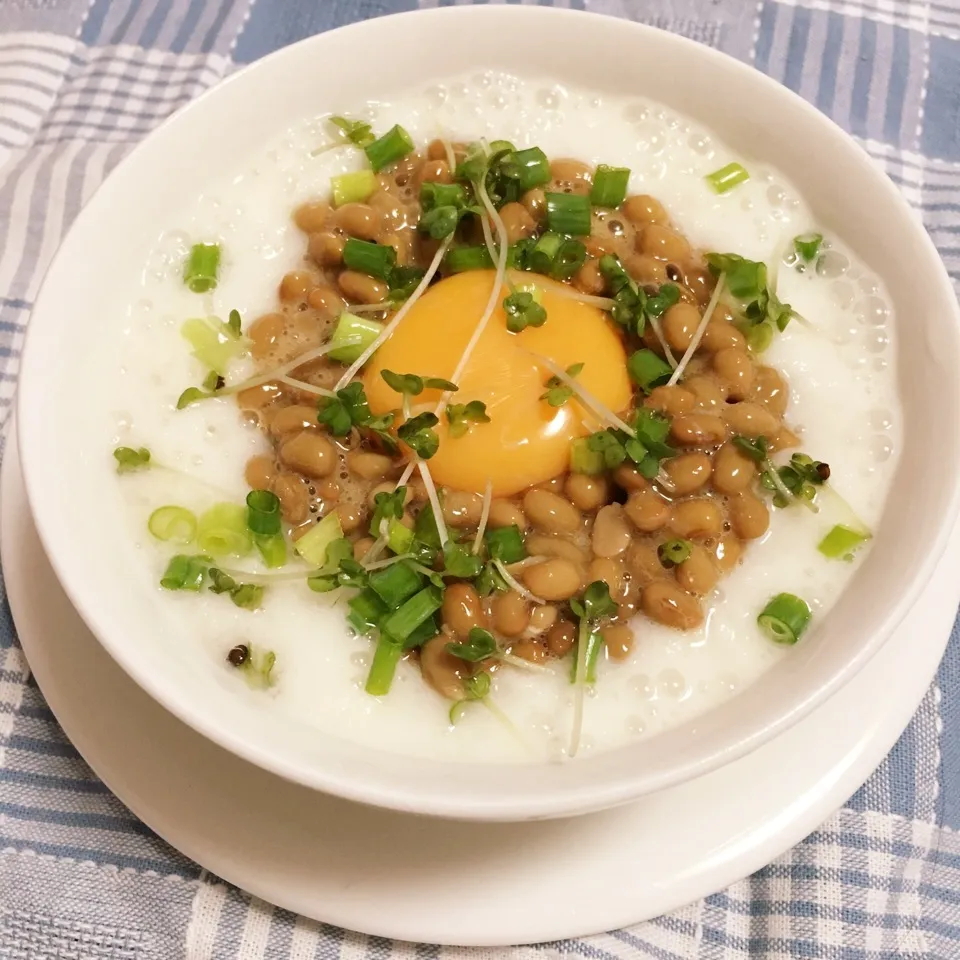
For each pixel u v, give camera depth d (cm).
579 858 19
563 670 18
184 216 21
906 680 20
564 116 22
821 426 20
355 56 21
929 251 19
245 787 19
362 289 20
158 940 20
